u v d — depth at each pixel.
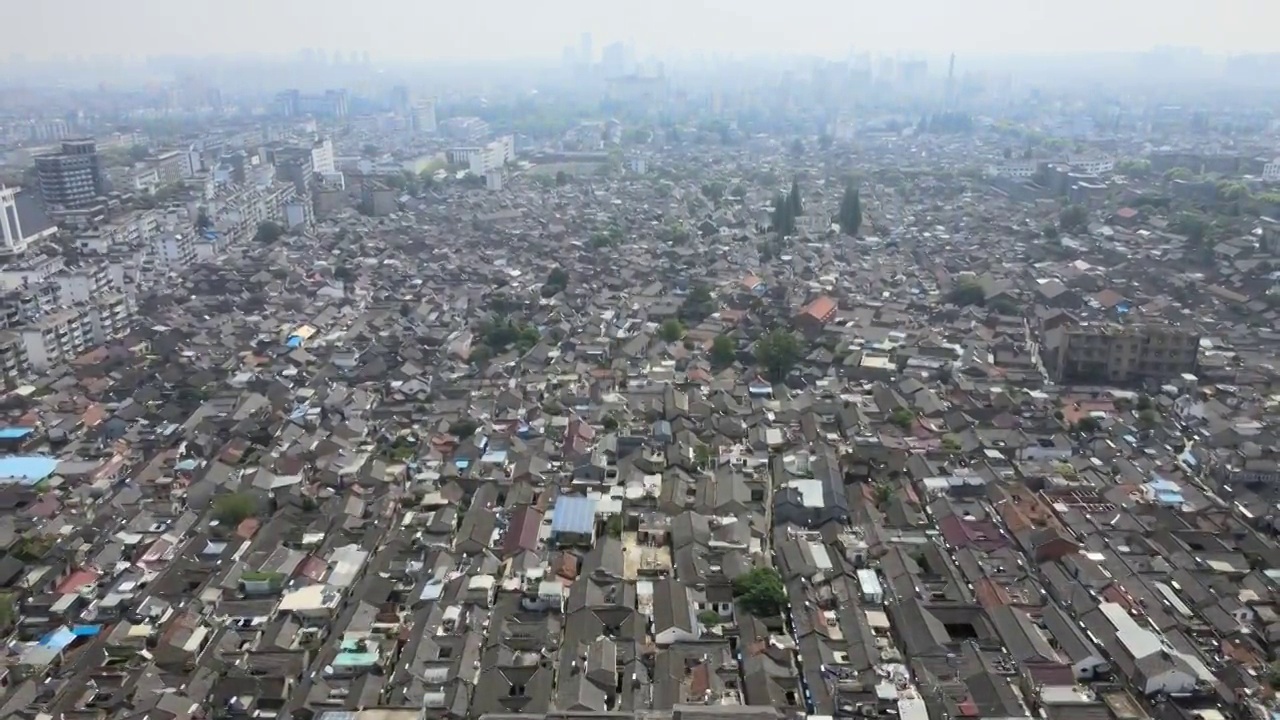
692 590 98.06
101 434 145.38
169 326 198.12
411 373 169.12
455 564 104.00
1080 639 86.50
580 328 195.62
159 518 118.44
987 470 125.25
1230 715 77.62
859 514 113.81
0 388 163.38
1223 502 118.56
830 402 151.62
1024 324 194.00
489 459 131.62
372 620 94.00
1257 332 181.50
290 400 157.12
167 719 78.50
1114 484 121.44
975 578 99.25
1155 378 161.75
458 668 84.44
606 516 115.44
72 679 86.69
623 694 81.94
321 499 122.75
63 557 107.25
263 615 96.00
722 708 75.81
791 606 95.00
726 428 142.62
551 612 95.06
